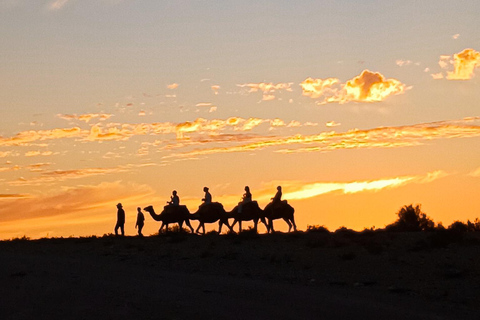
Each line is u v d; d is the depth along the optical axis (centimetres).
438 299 2259
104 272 2864
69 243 3944
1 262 3186
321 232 3953
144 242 3775
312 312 2038
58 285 2517
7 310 2172
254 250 3300
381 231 4041
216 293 2348
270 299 2239
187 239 3794
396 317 1972
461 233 3428
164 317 2006
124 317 2022
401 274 2652
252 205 4231
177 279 2667
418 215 4372
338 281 2575
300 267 2883
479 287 2400
